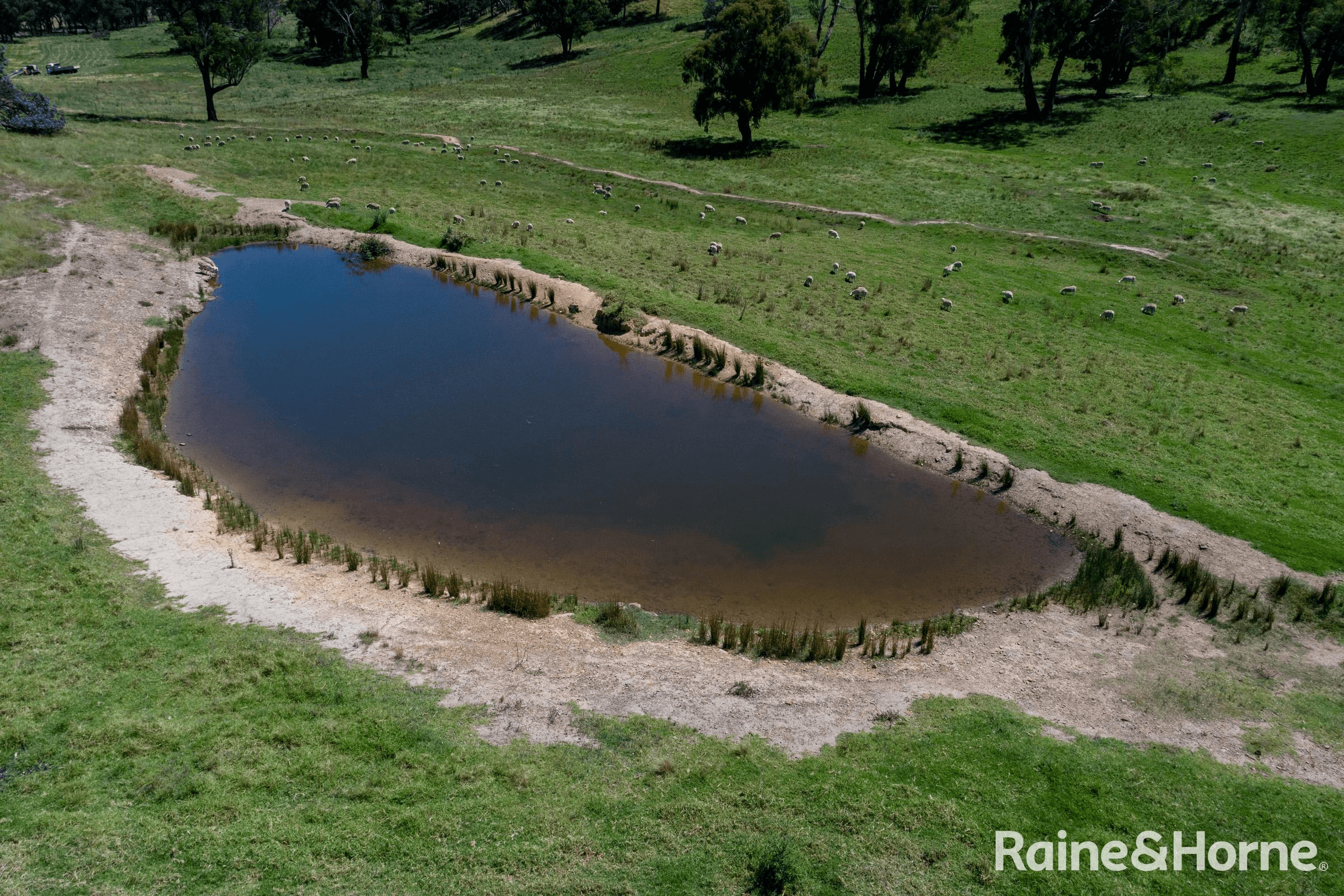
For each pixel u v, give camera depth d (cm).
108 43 14850
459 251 4581
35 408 2611
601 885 1232
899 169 6719
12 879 1160
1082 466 2711
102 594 1811
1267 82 8369
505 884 1223
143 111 8388
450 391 3212
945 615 2075
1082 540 2412
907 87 9519
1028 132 7588
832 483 2695
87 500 2186
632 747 1520
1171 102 8019
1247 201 5772
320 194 5425
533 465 2700
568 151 7219
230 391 3073
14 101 5988
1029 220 5606
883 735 1599
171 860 1217
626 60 11269
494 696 1634
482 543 2259
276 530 2228
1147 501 2541
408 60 12631
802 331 3709
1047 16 7600
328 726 1500
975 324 3925
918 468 2789
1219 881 1307
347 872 1223
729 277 4400
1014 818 1408
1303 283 4638
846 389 3189
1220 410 3203
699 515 2467
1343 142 6500
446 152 6931
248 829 1277
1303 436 3050
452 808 1349
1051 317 4094
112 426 2636
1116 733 1650
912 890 1259
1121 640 1978
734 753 1521
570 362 3544
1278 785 1522
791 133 7950
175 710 1505
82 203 4653
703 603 2072
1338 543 2372
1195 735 1658
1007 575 2255
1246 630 2025
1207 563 2261
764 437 2975
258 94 10281
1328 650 1967
